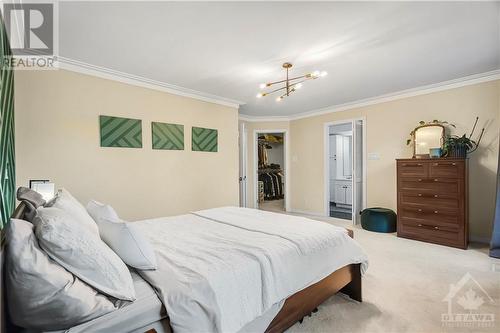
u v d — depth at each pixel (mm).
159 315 1077
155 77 3314
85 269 1011
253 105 4906
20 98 2514
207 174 4164
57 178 2727
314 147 5520
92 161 2963
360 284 2043
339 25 2111
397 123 4219
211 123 4234
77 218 1266
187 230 2066
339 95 4238
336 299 2084
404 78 3430
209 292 1169
